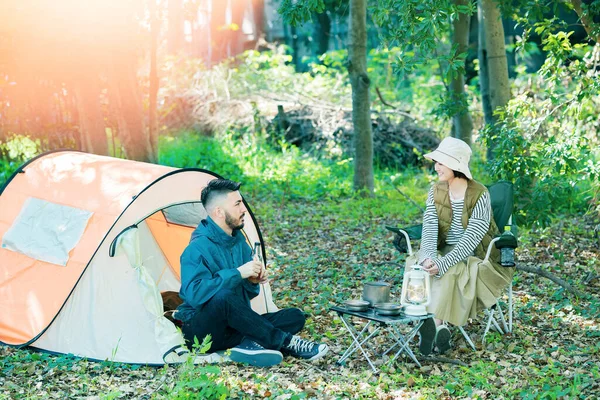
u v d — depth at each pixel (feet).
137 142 31.96
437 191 17.43
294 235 31.19
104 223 16.53
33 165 19.27
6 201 18.72
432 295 16.26
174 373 15.08
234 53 73.51
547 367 15.10
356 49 38.06
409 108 55.11
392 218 34.30
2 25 28.48
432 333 15.70
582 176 22.90
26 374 15.16
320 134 48.19
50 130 37.81
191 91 55.62
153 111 32.53
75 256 16.60
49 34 29.09
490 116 34.78
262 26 79.46
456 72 21.25
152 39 31.99
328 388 14.15
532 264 24.72
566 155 21.42
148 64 53.72
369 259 26.63
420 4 19.20
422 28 18.88
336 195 39.32
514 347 16.67
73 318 16.44
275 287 22.95
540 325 18.53
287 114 49.75
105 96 35.94
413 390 14.12
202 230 15.98
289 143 47.21
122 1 29.78
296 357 16.10
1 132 38.14
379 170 46.03
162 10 33.06
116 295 16.25
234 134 50.39
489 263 16.84
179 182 17.34
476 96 53.47
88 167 18.35
